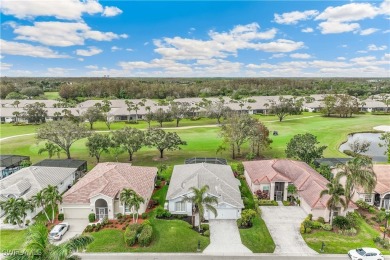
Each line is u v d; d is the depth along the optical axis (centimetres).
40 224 2602
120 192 4597
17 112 13025
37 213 4775
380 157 8575
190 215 4694
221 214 4612
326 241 4012
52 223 4469
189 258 3619
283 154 8206
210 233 4191
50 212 4853
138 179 5294
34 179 5231
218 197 4606
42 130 7350
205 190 4191
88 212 4638
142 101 16375
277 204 5100
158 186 5816
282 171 5794
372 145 9881
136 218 4562
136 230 4003
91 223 4453
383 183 5212
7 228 4347
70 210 4631
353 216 4475
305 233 4206
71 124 7681
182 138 10100
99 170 5519
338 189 4184
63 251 2300
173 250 3775
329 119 14312
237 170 6625
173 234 4094
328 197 4562
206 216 4588
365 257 3531
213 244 3922
